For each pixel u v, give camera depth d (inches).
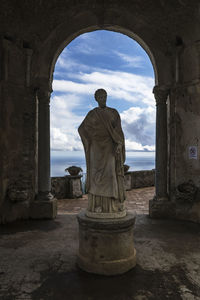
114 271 140.0
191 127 260.2
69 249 179.9
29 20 262.2
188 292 123.4
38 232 219.9
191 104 259.9
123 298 118.6
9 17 251.8
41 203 261.9
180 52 265.3
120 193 147.6
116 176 147.3
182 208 261.0
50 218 261.1
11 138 256.1
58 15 266.1
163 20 267.0
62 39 269.6
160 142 271.0
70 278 136.9
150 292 123.5
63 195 370.3
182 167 265.6
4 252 174.6
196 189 253.9
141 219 259.8
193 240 199.3
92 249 143.3
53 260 160.7
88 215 146.6
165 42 270.7
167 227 233.8
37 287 128.2
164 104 271.4
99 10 267.4
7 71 251.1
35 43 268.8
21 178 263.3
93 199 146.9
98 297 119.5
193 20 251.8
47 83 269.7
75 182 372.2
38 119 274.5
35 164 271.7
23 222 251.1
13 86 257.3
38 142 271.9
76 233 217.0
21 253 172.6
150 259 161.8
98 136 147.8
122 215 145.4
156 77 277.4
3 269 148.2
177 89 268.4
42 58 268.5
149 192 413.1
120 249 143.0
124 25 273.1
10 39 257.1
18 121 261.9
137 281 133.8
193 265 153.4
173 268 149.2
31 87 270.7
